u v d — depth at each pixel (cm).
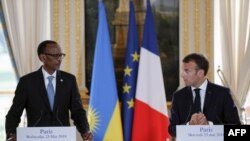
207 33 947
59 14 937
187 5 945
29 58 923
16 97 622
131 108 862
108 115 838
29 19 930
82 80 930
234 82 936
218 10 962
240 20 942
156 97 852
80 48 933
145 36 871
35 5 930
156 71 859
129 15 892
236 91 934
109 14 930
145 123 843
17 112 620
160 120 845
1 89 938
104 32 868
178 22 945
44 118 611
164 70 940
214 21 962
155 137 838
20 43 921
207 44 946
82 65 930
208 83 607
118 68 924
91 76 930
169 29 942
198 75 587
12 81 939
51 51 619
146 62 860
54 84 629
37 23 925
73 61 934
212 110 590
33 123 612
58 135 480
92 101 843
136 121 843
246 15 938
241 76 934
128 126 855
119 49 927
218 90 601
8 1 923
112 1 930
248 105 952
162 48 941
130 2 892
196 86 600
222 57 948
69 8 937
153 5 941
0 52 938
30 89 620
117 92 868
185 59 597
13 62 921
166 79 939
